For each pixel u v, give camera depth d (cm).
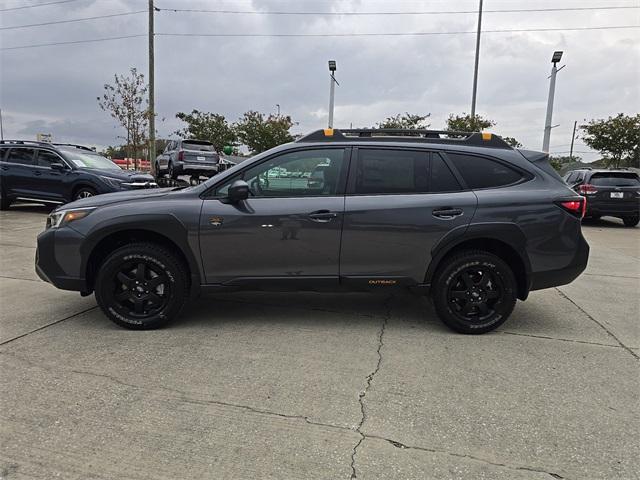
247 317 472
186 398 310
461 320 431
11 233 933
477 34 2320
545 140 1991
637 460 254
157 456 251
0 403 299
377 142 432
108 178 1148
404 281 427
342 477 237
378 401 310
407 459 252
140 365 357
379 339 418
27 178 1186
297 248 418
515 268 439
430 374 350
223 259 420
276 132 3105
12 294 538
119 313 426
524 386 334
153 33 2073
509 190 426
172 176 1970
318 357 377
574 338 431
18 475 234
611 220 1583
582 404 311
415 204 416
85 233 417
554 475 241
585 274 712
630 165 2797
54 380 331
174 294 426
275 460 249
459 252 428
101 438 265
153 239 433
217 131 3425
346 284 428
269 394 317
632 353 398
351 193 422
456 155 433
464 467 246
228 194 416
